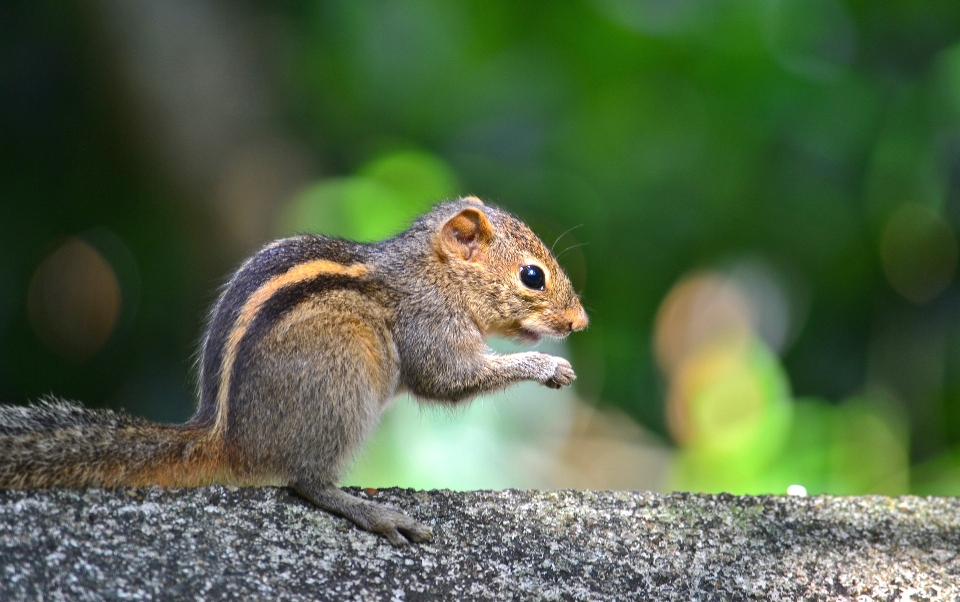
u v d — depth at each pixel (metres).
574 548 6.59
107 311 15.91
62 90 15.81
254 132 16.03
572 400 15.76
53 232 15.95
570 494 7.10
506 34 17.16
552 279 8.61
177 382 15.40
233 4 16.44
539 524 6.75
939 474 13.66
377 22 16.75
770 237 15.89
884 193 15.03
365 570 6.17
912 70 15.59
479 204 8.84
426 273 8.12
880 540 6.98
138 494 6.34
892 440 14.81
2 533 5.84
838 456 13.91
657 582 6.41
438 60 17.03
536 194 16.06
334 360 6.89
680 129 16.23
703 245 16.12
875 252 15.56
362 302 7.49
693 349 16.55
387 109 16.81
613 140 16.30
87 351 15.80
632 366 16.27
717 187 15.94
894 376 15.45
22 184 15.88
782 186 15.77
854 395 15.56
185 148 15.79
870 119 15.24
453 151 16.44
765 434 14.06
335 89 16.61
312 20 16.64
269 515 6.42
